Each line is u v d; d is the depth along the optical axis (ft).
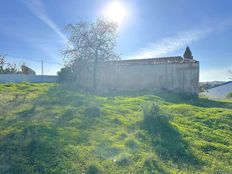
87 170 26.94
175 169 30.04
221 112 61.57
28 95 62.69
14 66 184.75
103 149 32.12
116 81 109.70
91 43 100.83
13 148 29.99
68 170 26.68
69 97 61.41
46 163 27.53
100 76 110.93
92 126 40.06
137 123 43.32
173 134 40.55
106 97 74.13
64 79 111.96
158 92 95.55
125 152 31.73
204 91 160.86
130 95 85.71
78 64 105.29
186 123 49.11
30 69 170.09
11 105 50.16
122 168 28.30
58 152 29.48
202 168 31.58
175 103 72.90
